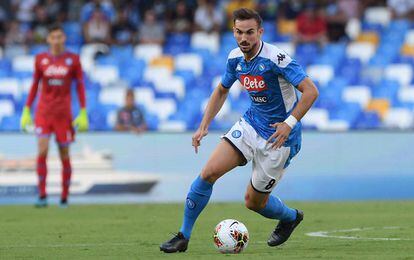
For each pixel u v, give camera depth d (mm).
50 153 58719
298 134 28078
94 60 92500
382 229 37406
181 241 27578
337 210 49844
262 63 27281
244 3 96500
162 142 59656
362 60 91375
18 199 58562
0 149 58656
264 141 27688
